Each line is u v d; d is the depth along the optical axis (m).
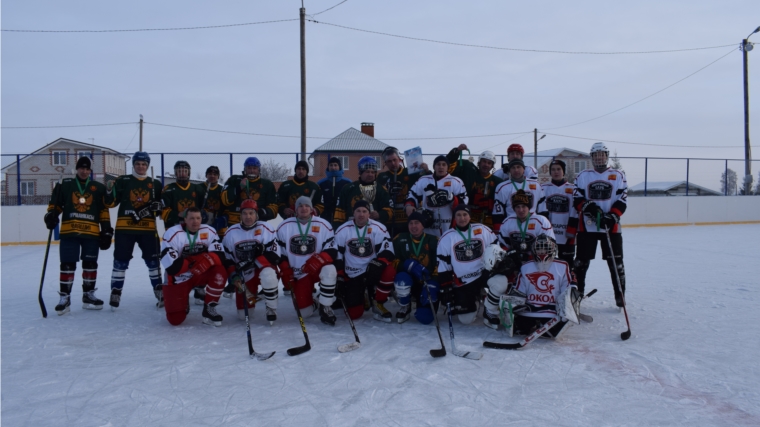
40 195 14.68
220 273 4.88
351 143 29.50
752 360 3.67
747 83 23.59
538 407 2.92
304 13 17.91
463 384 3.29
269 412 2.91
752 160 20.27
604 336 4.37
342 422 2.76
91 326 4.91
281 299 6.28
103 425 2.79
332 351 4.05
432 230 5.69
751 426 2.66
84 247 5.54
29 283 7.66
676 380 3.31
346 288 5.04
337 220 5.89
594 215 5.41
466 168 6.25
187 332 4.69
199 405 3.03
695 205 18.88
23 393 3.24
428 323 4.93
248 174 6.25
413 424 2.72
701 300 5.76
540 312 4.27
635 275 7.77
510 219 5.01
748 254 10.23
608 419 2.75
